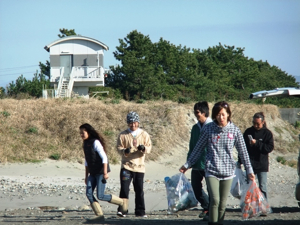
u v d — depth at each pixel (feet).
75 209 129.08
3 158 250.16
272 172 260.21
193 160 79.71
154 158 291.79
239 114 398.42
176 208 97.14
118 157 276.41
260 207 87.25
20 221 97.40
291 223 91.50
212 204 75.31
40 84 547.49
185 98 394.93
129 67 583.17
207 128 77.61
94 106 332.60
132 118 102.53
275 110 444.14
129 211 125.70
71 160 264.52
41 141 278.87
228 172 75.87
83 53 485.56
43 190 167.43
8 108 315.37
